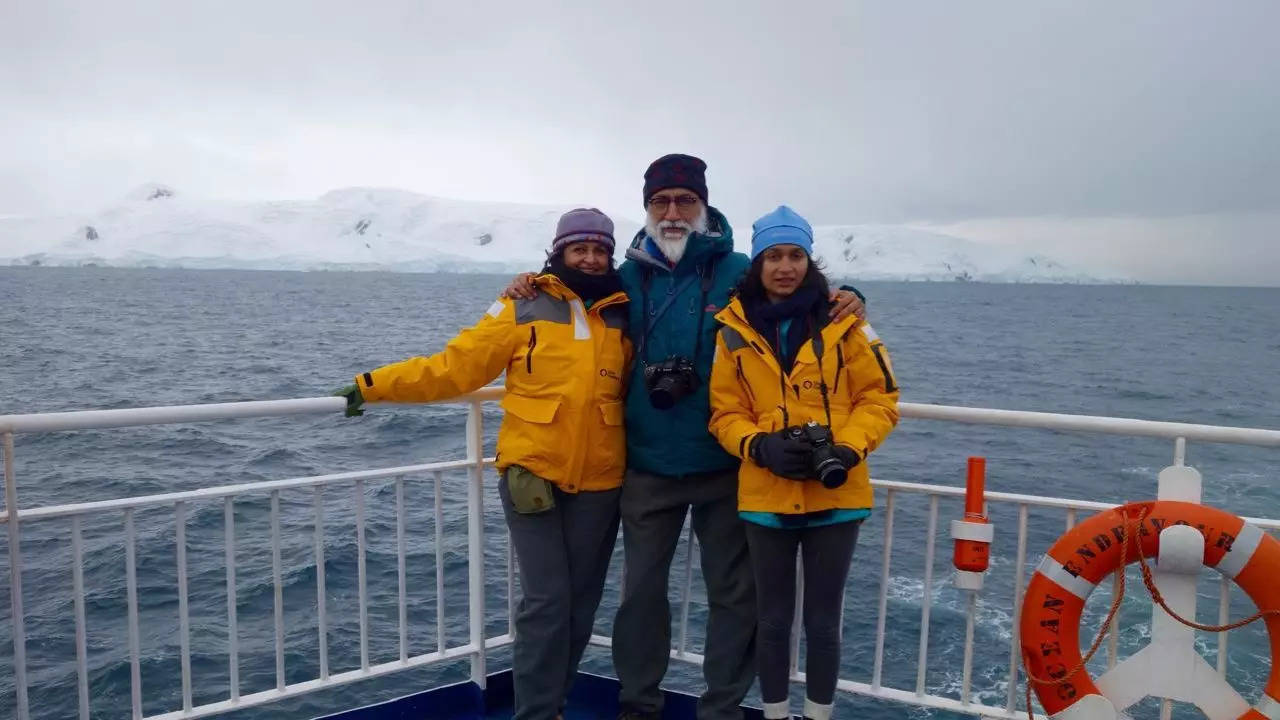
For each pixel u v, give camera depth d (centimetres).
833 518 263
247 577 961
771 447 249
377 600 916
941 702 306
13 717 686
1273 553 258
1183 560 262
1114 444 2070
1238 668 829
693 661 323
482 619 337
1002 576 1023
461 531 1110
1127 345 6178
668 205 278
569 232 271
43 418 249
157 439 1903
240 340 4950
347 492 1330
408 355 4253
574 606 293
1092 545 270
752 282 266
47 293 10681
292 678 757
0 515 254
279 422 2148
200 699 720
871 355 262
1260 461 1853
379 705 326
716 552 290
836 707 753
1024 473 1777
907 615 916
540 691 281
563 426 271
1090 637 855
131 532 278
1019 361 4859
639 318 281
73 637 810
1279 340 6912
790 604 276
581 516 284
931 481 1711
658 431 279
